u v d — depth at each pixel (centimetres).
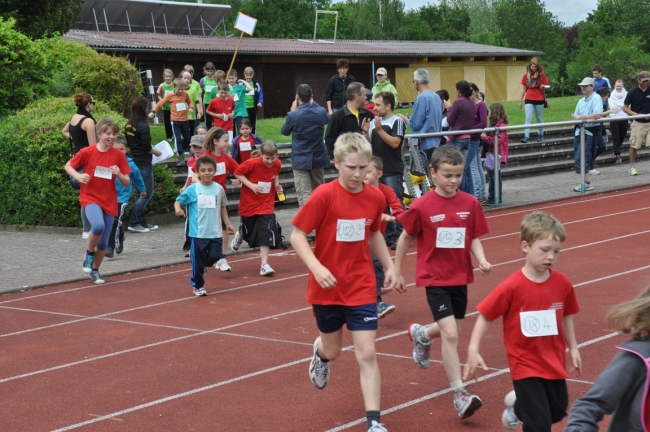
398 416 528
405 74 3856
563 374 435
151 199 1452
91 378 638
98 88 1920
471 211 549
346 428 512
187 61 2916
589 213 1398
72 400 588
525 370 434
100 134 984
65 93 1881
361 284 494
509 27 10150
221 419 537
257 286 960
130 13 3441
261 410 551
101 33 3008
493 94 4288
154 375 639
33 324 820
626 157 2209
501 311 440
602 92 2089
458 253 543
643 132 1842
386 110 1082
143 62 2820
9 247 1271
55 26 2167
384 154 1086
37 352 719
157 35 3186
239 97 1864
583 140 1617
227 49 2970
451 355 521
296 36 7769
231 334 752
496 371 612
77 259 1156
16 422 546
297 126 1187
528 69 2114
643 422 274
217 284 979
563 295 441
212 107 1709
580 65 5381
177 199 905
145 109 1361
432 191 555
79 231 1390
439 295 536
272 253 1180
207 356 686
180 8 3578
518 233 1242
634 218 1328
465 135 1395
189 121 1764
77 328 798
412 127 1284
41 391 611
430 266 545
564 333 451
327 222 493
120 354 702
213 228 912
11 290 964
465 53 3994
